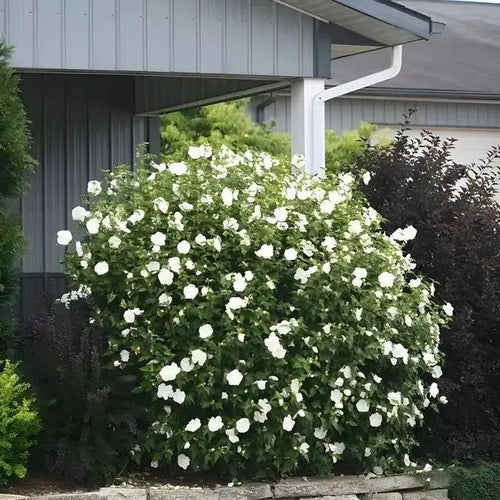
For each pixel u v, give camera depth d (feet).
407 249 24.82
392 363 21.18
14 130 22.18
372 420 21.24
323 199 22.33
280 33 26.61
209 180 22.15
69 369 20.59
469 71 56.65
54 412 20.98
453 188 26.30
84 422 20.43
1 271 22.39
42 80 36.40
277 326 20.35
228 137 47.29
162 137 47.83
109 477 20.56
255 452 20.79
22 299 32.96
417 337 22.03
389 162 25.82
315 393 21.08
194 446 20.61
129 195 22.53
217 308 20.85
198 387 20.35
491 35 64.18
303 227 21.70
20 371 21.50
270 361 20.62
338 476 21.66
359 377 21.29
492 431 23.39
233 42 26.22
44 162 36.37
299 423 20.86
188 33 25.82
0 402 20.06
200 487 20.75
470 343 23.35
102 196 22.89
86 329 20.85
